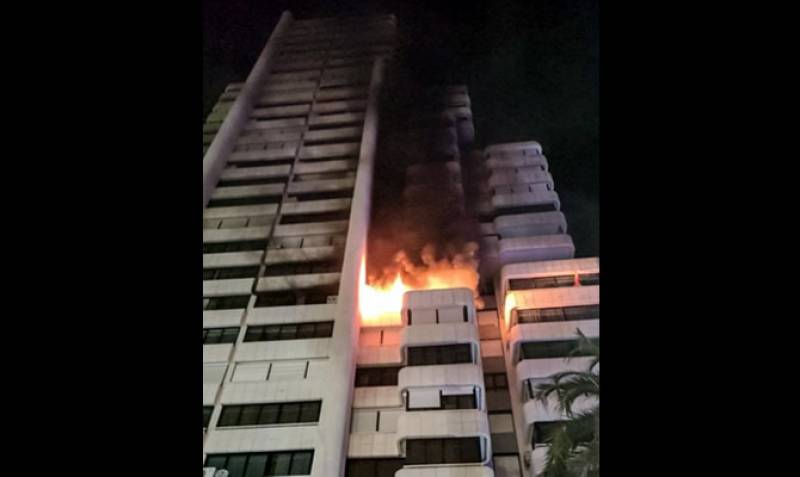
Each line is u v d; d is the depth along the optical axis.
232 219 59.59
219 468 40.56
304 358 46.47
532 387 43.59
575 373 34.34
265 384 44.19
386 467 41.25
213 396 44.09
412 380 44.19
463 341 46.75
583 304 48.22
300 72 79.38
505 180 63.28
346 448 42.03
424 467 40.00
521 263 54.53
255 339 48.38
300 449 40.78
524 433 42.66
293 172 65.19
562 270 51.81
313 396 43.56
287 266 54.88
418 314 49.44
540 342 46.38
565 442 29.36
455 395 43.97
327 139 69.50
